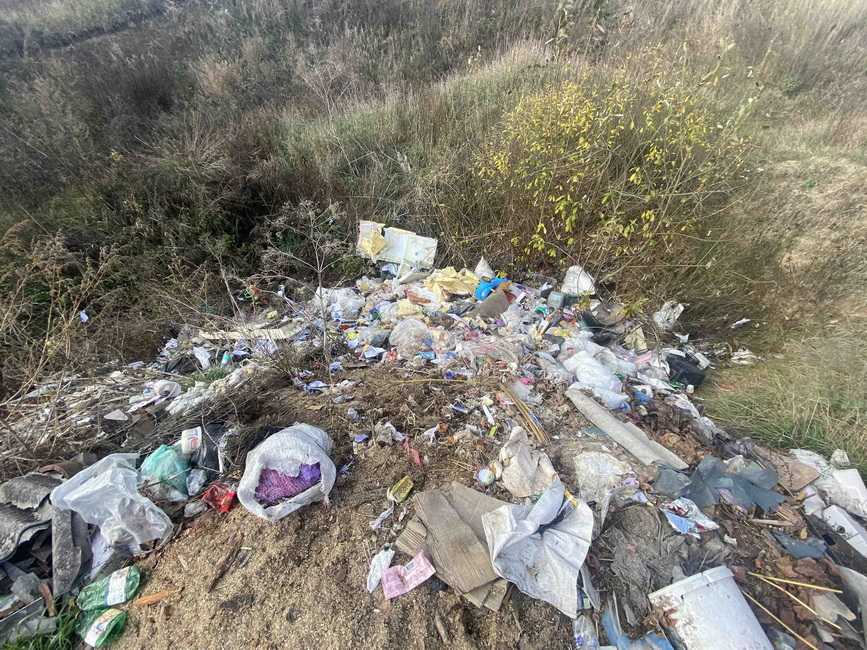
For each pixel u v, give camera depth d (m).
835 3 6.56
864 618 1.84
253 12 8.09
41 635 1.89
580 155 3.90
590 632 1.78
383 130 5.35
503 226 4.41
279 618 1.80
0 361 3.18
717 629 1.70
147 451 2.45
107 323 3.62
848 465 2.58
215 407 2.62
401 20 7.81
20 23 8.63
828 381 3.04
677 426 2.77
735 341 3.66
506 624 1.76
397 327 3.44
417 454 2.34
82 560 2.06
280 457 2.07
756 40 6.13
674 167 3.93
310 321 3.55
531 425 2.54
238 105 6.12
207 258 4.24
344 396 2.74
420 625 1.76
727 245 3.89
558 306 3.86
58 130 4.90
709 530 2.11
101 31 8.96
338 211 4.62
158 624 1.89
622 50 5.81
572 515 2.05
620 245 3.96
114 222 4.21
